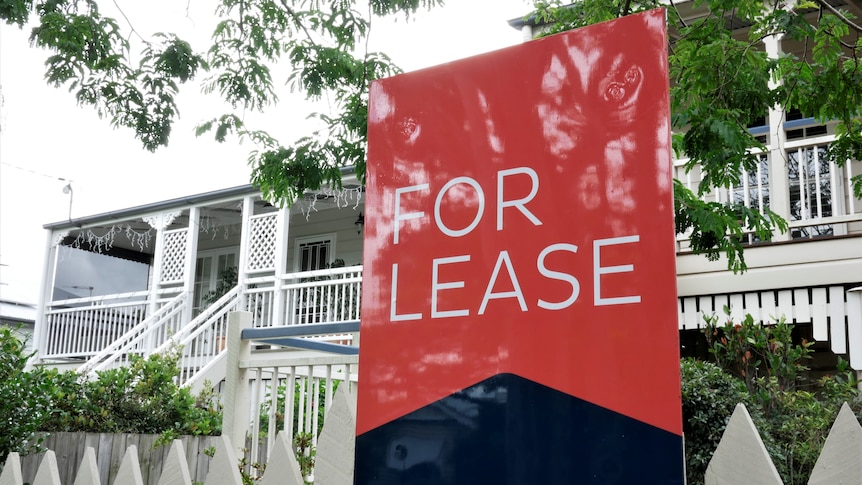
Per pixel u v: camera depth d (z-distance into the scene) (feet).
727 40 15.02
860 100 15.23
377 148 5.96
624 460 4.61
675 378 4.53
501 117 5.45
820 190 26.45
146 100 19.72
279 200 19.97
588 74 5.16
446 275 5.46
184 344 32.48
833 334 23.04
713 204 16.97
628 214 4.86
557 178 5.15
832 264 23.57
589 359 4.83
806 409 16.25
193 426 23.07
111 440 19.99
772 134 25.88
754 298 24.79
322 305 37.22
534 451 4.91
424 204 5.65
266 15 19.53
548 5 19.26
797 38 14.66
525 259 5.16
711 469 5.30
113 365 37.14
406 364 5.49
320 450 6.96
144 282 56.24
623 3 16.58
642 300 4.72
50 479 9.04
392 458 5.43
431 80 5.81
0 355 16.16
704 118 14.58
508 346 5.13
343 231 47.65
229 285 48.75
